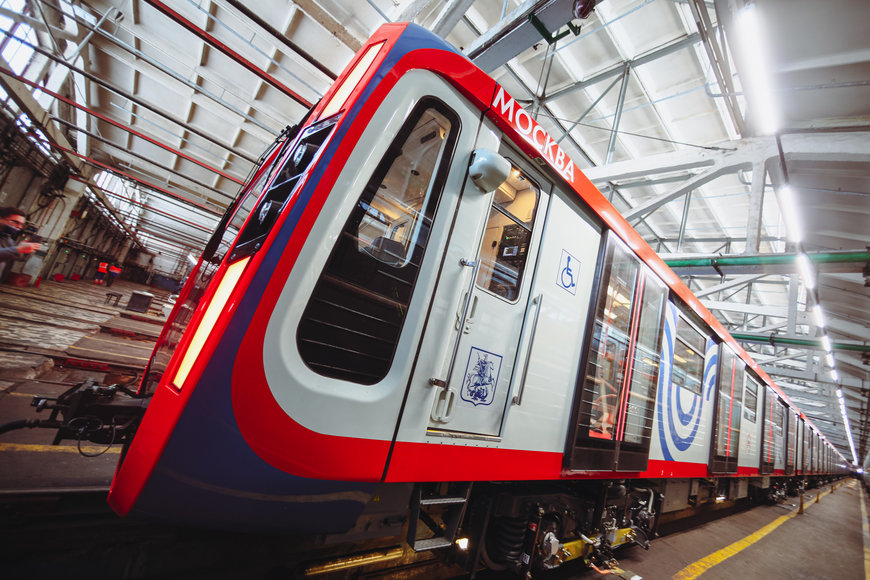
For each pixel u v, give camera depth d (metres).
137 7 7.02
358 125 1.58
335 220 1.51
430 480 1.79
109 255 23.11
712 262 7.34
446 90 1.88
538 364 2.41
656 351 3.68
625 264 3.22
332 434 1.47
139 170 15.18
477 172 1.89
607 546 3.44
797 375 16.20
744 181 8.43
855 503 18.84
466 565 2.39
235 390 1.29
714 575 4.22
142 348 6.77
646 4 5.75
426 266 1.79
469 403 1.99
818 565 5.75
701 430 4.75
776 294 14.61
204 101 9.27
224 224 2.37
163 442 1.26
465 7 3.94
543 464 2.42
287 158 1.85
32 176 10.52
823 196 7.93
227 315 1.33
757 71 3.66
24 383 3.96
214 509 1.34
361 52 1.96
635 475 3.39
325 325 1.50
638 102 7.89
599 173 7.63
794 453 10.27
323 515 1.52
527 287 2.35
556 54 7.04
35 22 6.53
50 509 1.62
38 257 12.08
